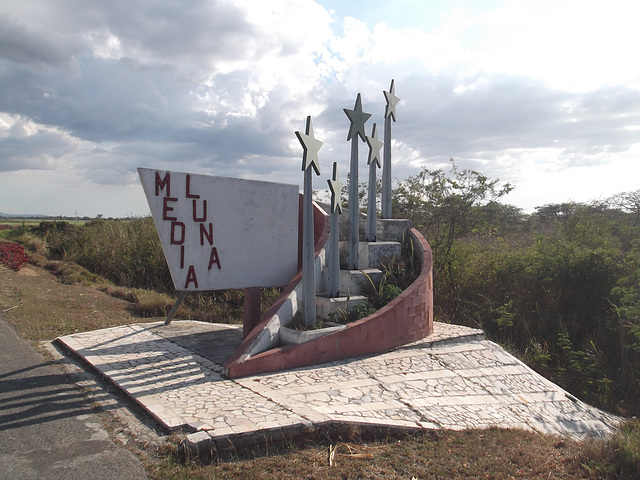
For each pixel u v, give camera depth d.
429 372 6.55
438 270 12.53
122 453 3.95
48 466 3.72
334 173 7.60
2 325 8.21
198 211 7.13
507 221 17.20
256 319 7.85
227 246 7.40
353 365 6.52
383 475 3.86
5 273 13.35
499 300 11.87
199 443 3.87
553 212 20.78
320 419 4.46
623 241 11.66
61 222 24.22
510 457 4.39
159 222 6.79
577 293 10.49
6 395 5.18
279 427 4.22
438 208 13.06
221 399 5.00
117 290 12.34
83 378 5.81
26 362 6.35
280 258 7.96
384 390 5.71
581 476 4.10
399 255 9.27
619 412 8.05
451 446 4.51
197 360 6.56
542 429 5.69
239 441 4.04
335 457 4.08
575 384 8.96
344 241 8.94
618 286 9.82
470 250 13.17
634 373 8.81
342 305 7.50
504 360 7.52
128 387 5.35
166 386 5.43
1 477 3.54
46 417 4.63
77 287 12.55
